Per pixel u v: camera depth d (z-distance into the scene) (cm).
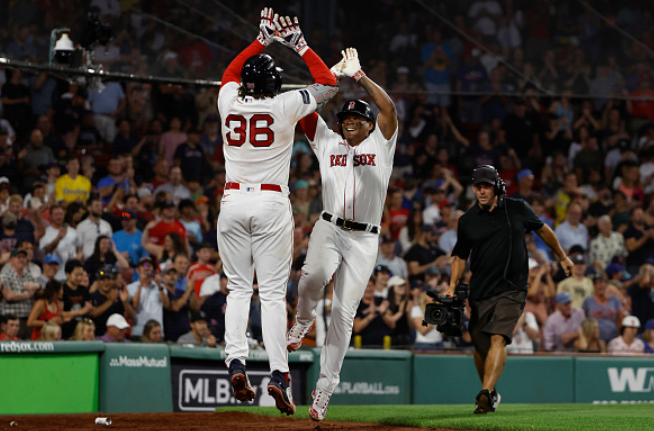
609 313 4047
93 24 3353
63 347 2944
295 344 1995
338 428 1927
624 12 4625
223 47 3884
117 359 3061
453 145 4722
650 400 3847
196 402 3212
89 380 3009
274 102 1750
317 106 1814
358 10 4312
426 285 3847
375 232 1967
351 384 3422
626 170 4822
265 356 3297
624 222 4584
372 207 1947
